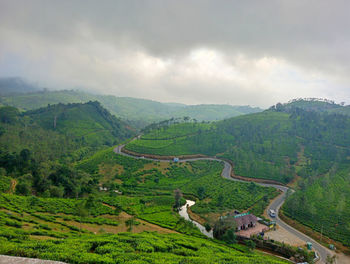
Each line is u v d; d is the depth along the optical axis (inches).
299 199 4119.1
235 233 3161.9
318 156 6865.2
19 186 3587.6
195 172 6314.0
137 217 3383.4
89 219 2819.9
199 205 4296.3
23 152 4867.1
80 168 6117.1
